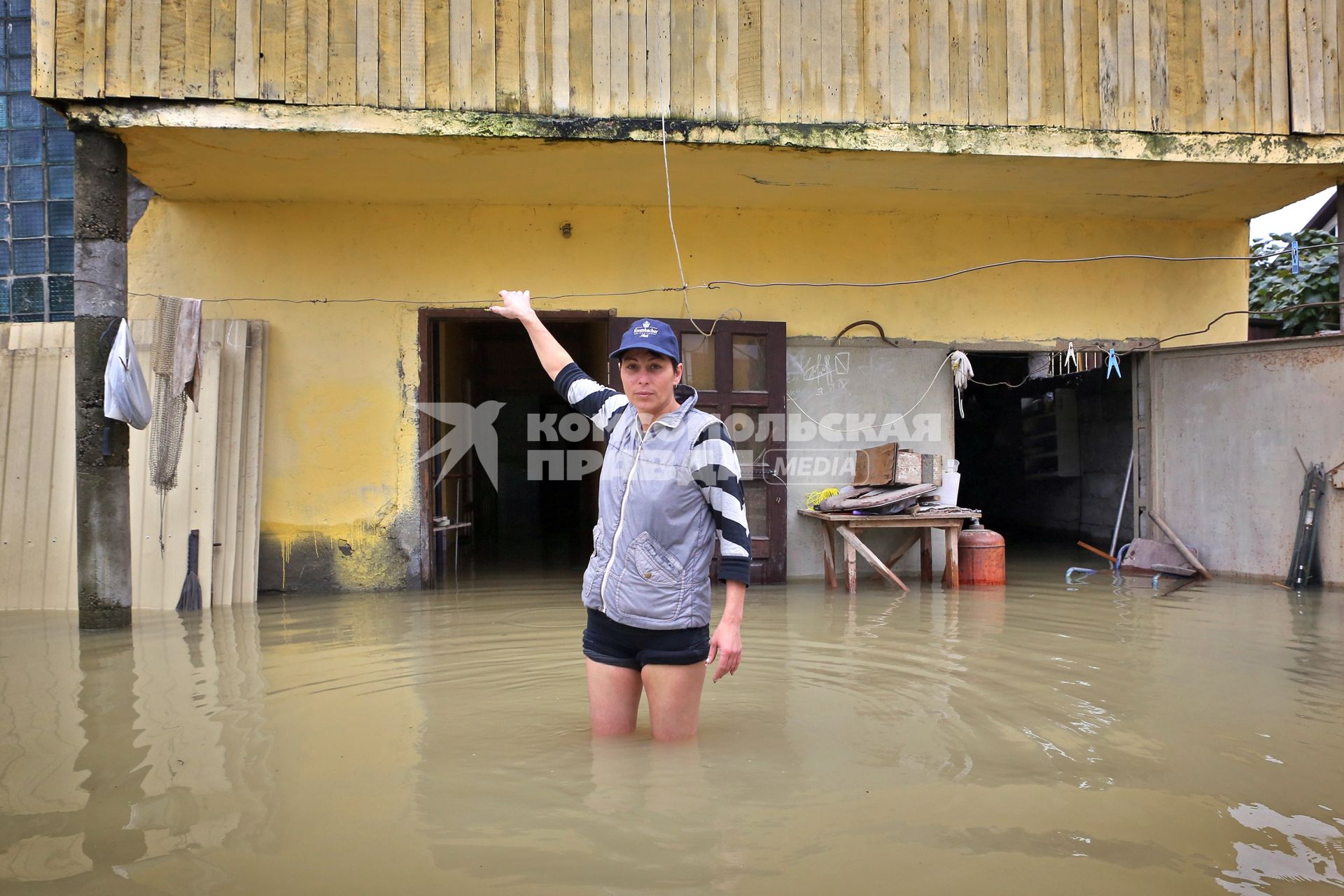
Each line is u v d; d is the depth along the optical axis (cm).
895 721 374
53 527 691
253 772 315
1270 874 243
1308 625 581
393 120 626
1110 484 973
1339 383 745
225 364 724
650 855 249
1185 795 296
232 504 713
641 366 302
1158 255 841
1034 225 828
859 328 812
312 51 620
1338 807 287
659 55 650
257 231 756
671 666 319
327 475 758
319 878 237
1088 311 834
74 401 701
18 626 607
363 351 763
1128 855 253
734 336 784
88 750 340
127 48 602
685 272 795
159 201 754
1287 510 772
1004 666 472
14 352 703
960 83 675
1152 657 493
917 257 817
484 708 395
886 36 669
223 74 612
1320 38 703
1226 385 807
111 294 614
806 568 810
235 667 478
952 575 749
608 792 293
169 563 684
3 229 828
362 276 763
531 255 779
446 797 290
